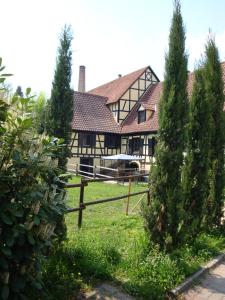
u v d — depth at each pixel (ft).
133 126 81.10
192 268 15.26
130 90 86.48
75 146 79.97
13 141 9.43
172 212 16.55
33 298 10.44
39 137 10.37
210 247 18.61
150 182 17.19
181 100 17.02
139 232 20.03
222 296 13.41
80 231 19.06
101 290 12.59
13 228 8.61
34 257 9.50
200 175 19.56
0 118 9.16
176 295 13.12
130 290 12.68
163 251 16.24
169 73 17.16
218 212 22.68
